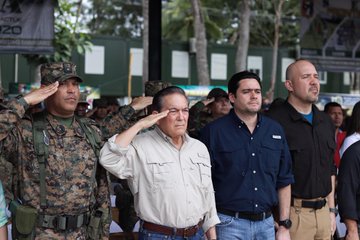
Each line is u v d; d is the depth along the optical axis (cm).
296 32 3438
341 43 966
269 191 397
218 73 3186
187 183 344
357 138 453
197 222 350
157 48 723
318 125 428
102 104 766
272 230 402
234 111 404
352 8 966
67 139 337
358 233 420
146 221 345
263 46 3406
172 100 345
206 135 402
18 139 325
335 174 453
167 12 3228
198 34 2400
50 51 749
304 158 419
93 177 342
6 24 733
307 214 420
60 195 328
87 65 2841
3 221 326
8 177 327
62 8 1343
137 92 2953
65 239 330
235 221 391
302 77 422
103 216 349
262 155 395
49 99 339
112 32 3594
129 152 343
